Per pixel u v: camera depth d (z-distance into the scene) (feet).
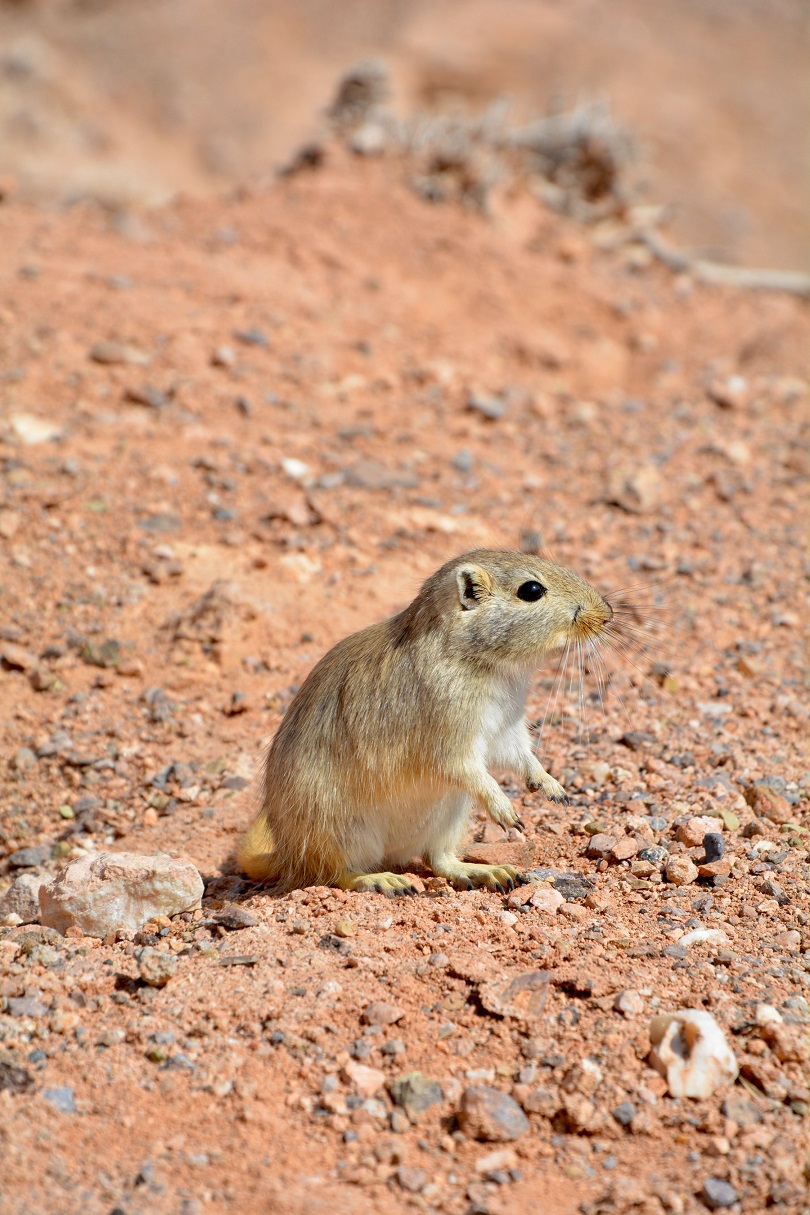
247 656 42.34
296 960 26.68
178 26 163.32
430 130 78.13
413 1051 23.85
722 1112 22.33
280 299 63.26
